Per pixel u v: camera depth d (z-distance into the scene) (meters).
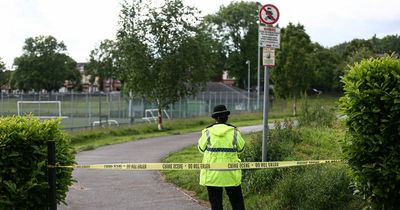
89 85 165.25
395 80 7.09
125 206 11.49
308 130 19.19
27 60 137.12
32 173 7.73
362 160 7.30
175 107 56.16
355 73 7.50
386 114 7.11
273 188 10.54
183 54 39.97
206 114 60.59
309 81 57.88
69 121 47.22
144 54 39.72
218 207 8.80
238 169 8.78
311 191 9.34
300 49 57.16
